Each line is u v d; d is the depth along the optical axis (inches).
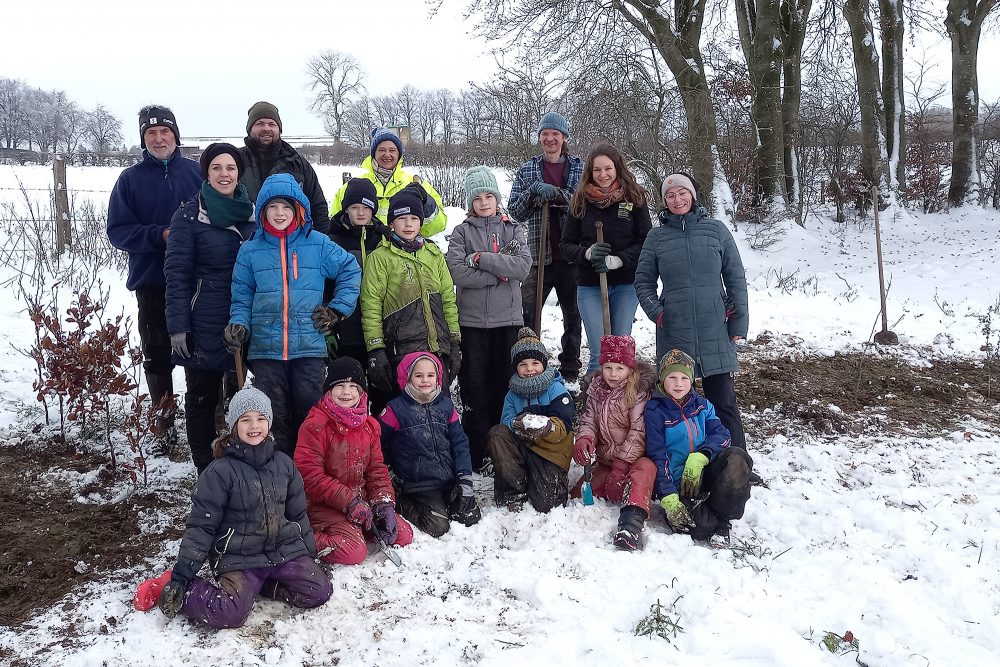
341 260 153.6
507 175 583.8
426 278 162.6
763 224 626.2
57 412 193.6
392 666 106.7
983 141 850.8
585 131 548.4
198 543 115.3
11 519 144.9
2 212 420.5
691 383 152.2
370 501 141.4
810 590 125.6
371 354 159.0
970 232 653.3
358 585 126.6
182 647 108.7
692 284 167.5
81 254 344.2
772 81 653.3
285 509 123.6
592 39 602.2
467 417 176.7
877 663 105.4
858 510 153.9
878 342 272.2
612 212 189.0
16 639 111.0
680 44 574.9
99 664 105.2
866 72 705.6
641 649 109.0
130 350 176.4
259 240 148.9
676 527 144.3
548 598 123.0
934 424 207.5
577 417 200.4
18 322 249.3
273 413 147.2
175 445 180.5
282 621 116.3
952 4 733.9
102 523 145.9
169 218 173.8
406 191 164.9
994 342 271.9
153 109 171.3
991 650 109.3
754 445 193.0
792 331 285.6
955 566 130.9
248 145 180.4
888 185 720.3
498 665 106.1
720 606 117.9
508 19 609.0
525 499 156.7
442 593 127.3
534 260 215.0
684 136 581.9
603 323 187.3
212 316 152.8
